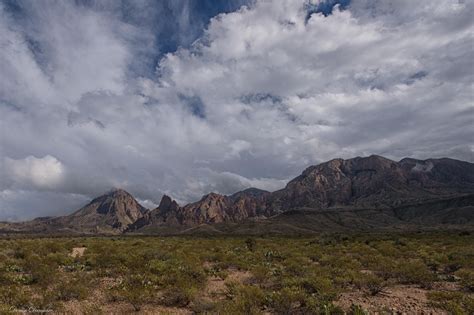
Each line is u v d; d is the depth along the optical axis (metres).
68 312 12.25
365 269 22.30
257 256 27.97
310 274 18.31
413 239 47.88
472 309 12.25
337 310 11.74
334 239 46.09
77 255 26.05
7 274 17.28
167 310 12.77
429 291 15.68
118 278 18.14
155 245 37.97
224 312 11.70
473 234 60.16
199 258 26.44
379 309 12.57
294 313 12.48
